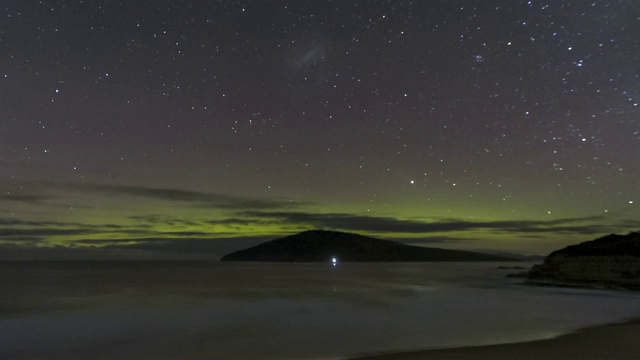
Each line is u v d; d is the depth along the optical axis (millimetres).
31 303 32531
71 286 50562
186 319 23812
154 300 34188
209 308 28688
